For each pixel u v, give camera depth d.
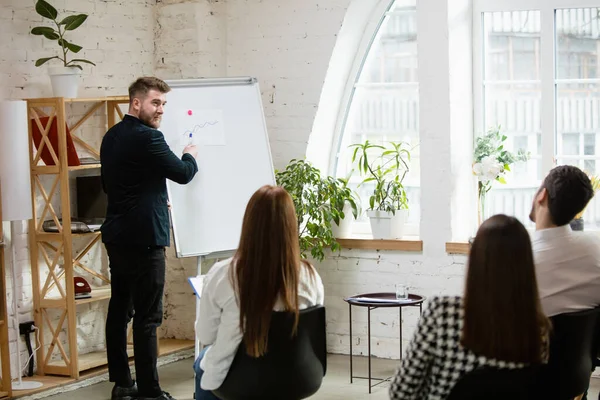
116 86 6.34
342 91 6.72
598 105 5.97
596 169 6.01
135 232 5.05
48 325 5.70
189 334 6.65
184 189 5.57
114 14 6.32
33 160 5.56
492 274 2.45
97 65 6.20
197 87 5.73
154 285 5.14
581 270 3.38
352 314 6.45
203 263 6.62
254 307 3.36
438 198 6.09
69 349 5.71
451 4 5.97
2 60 5.54
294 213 3.41
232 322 3.45
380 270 6.33
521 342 2.46
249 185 5.79
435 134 6.07
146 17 6.57
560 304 3.37
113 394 5.36
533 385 2.62
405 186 6.61
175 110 5.64
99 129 6.21
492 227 2.48
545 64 6.08
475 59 6.29
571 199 3.32
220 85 5.81
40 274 5.79
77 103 6.04
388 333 6.33
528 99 6.18
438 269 6.11
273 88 6.58
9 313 5.60
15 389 5.33
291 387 3.48
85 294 5.74
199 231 5.59
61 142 5.41
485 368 2.50
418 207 6.58
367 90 6.70
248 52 6.64
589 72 5.99
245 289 3.37
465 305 2.48
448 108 6.02
